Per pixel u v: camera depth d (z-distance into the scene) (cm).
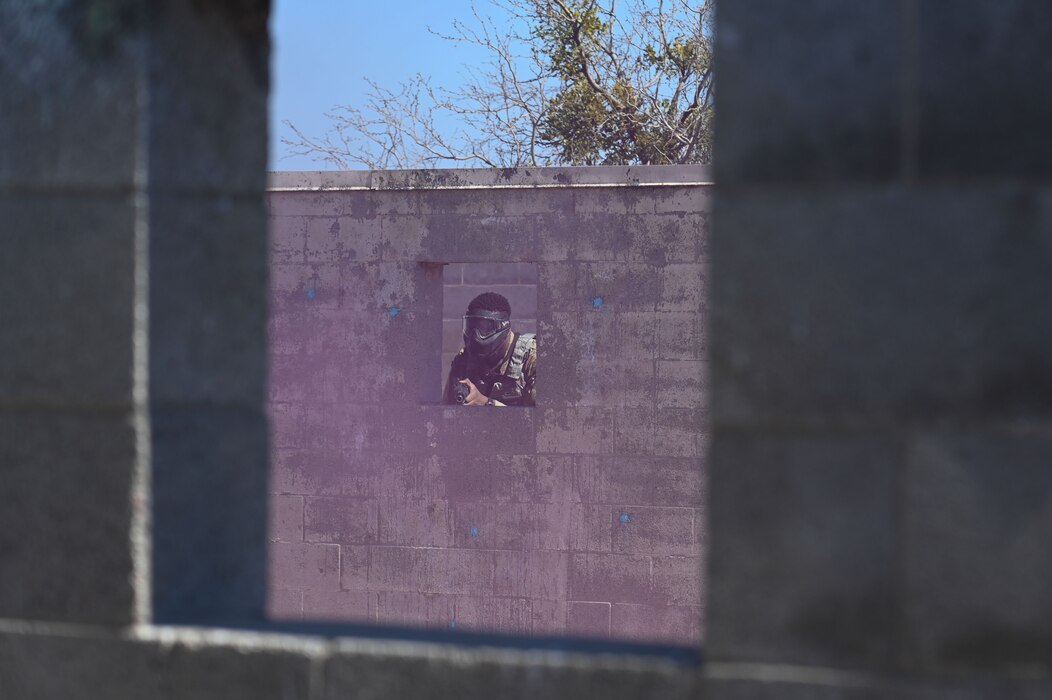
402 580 2627
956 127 675
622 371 2519
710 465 702
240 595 884
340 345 2650
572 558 2545
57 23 802
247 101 880
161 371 813
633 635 2519
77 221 797
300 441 2670
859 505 685
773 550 695
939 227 676
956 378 673
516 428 2569
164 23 807
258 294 895
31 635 803
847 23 688
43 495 802
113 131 793
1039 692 661
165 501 816
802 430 692
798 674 691
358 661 757
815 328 689
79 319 797
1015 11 669
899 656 678
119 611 793
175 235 823
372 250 2633
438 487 2609
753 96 698
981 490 669
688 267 2489
